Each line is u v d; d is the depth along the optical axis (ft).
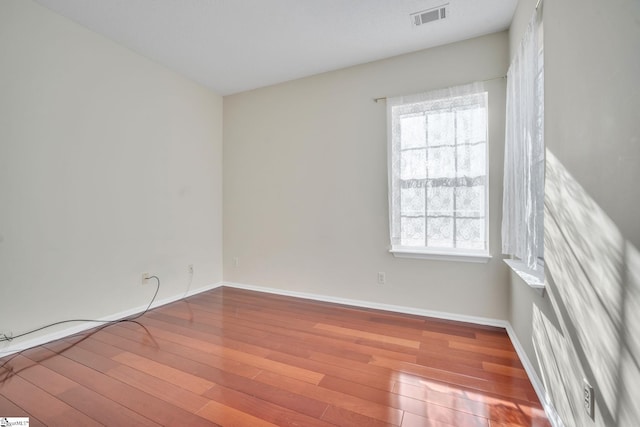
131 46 9.16
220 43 9.00
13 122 6.84
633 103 2.65
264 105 12.01
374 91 9.98
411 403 5.11
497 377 5.89
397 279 9.73
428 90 9.19
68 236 7.86
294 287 11.47
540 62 5.57
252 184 12.30
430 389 5.50
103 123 8.63
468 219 8.64
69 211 7.87
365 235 10.19
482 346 7.23
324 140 10.82
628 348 2.71
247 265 12.46
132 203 9.44
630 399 2.67
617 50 2.92
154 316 9.32
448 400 5.19
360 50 9.33
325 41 8.87
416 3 7.23
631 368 2.66
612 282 2.98
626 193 2.75
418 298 9.44
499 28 8.22
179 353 6.91
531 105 5.69
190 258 11.51
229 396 5.32
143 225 9.78
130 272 9.40
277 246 11.78
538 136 5.59
